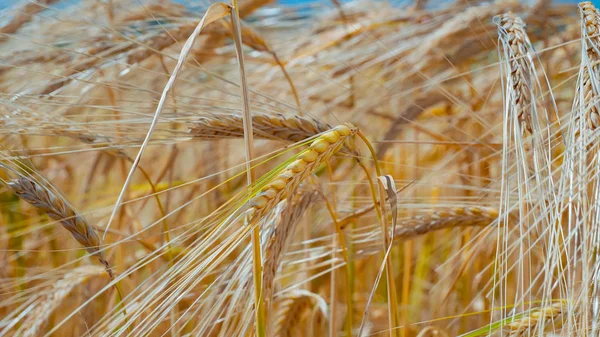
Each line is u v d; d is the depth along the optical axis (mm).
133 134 849
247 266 808
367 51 1127
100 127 851
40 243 1037
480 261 1054
